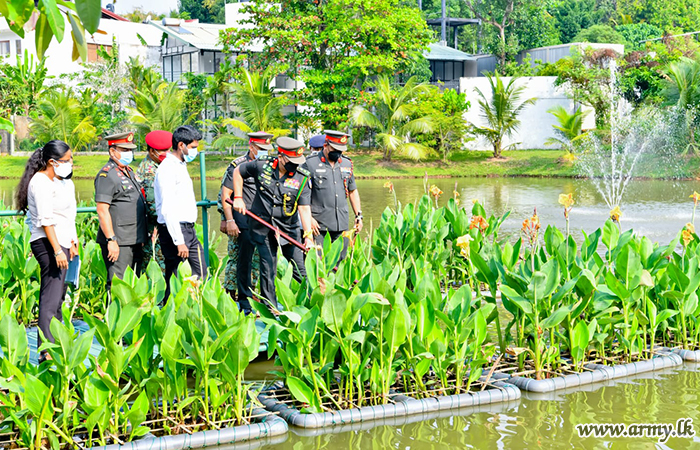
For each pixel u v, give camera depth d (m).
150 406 4.28
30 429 3.75
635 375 5.23
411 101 34.31
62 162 5.04
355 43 32.59
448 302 4.75
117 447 3.81
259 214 6.00
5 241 6.76
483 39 53.59
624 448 3.94
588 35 51.62
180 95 33.34
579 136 33.56
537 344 4.98
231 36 32.59
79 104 33.59
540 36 53.59
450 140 35.12
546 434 4.16
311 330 4.28
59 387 3.89
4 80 32.97
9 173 30.31
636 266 5.16
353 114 33.09
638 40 52.94
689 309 5.57
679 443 4.01
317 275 4.87
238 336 4.04
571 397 4.78
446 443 4.04
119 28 40.94
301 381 4.37
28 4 2.16
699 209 17.75
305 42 31.39
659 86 35.34
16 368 3.73
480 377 4.99
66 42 37.97
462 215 8.09
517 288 5.13
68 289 6.70
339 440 4.10
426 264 5.91
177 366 4.15
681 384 5.03
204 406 4.17
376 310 4.41
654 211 17.38
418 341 4.59
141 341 3.98
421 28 33.34
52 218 4.98
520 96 37.22
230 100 33.78
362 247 6.43
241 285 6.38
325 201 6.85
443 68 45.97
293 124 33.94
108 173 5.79
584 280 5.11
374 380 4.52
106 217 5.74
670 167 31.17
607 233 6.05
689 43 40.62
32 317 6.61
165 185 5.66
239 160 6.59
